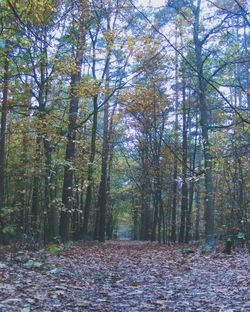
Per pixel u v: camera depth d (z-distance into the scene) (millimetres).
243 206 17203
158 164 28906
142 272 10844
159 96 25859
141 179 33906
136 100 24688
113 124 33250
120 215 58344
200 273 10516
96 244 23516
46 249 14250
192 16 15625
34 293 7117
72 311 6039
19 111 17703
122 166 40656
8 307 5953
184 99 27797
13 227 14578
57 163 15125
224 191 21688
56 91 19781
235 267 11336
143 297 7309
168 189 32938
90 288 8102
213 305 6551
